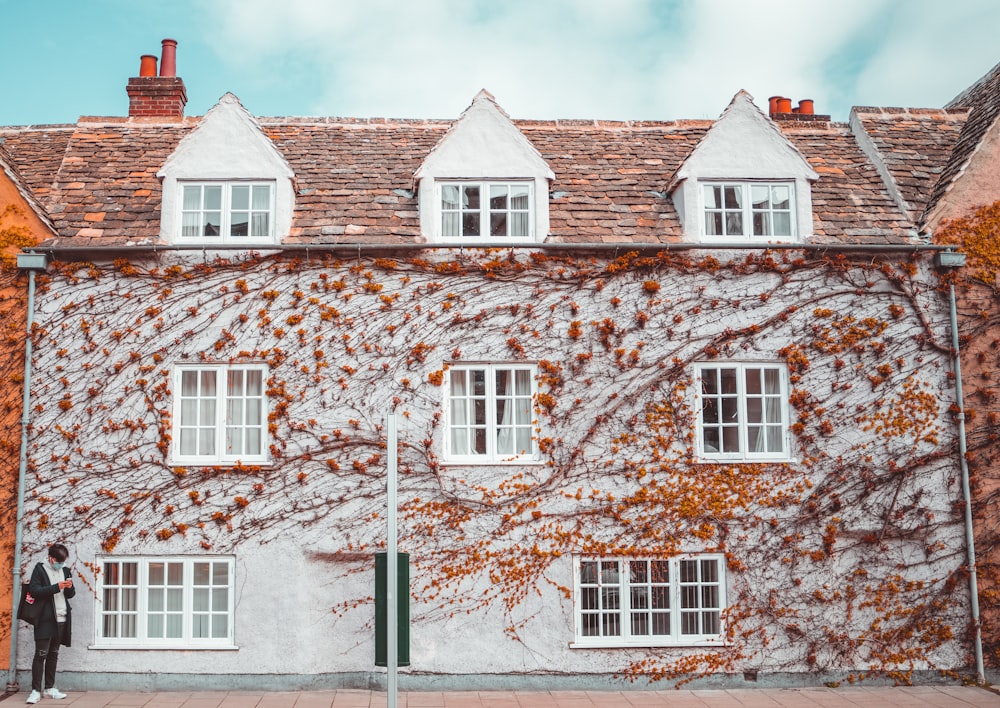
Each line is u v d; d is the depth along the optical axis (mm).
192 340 11992
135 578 11797
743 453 12094
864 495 12047
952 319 12406
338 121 15312
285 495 11773
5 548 11641
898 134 14773
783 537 11930
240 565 11680
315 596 11688
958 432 12227
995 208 12812
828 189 13656
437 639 11641
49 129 15508
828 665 11812
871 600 11898
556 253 12312
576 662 11695
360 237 12375
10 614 11531
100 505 11695
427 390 11992
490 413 12086
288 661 11570
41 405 11836
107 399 11867
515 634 11695
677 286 12320
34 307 12000
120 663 11539
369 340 12062
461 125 12766
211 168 12508
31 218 12297
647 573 11953
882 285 12469
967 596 11977
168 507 11703
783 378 12305
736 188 12938
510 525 11812
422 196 12609
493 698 11180
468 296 12180
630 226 12820
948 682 11844
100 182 13508
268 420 11883
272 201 12555
